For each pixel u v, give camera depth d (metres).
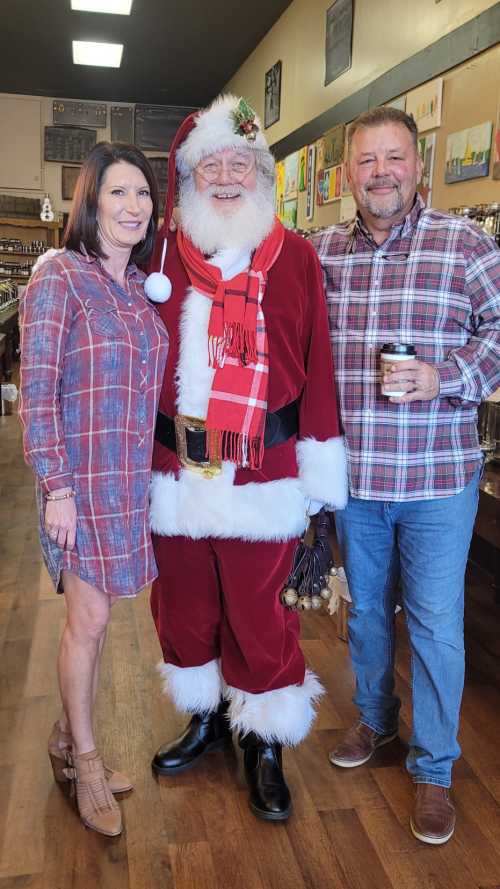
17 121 11.64
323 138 6.12
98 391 1.69
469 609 3.24
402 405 1.84
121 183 1.72
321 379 1.91
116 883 1.73
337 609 2.96
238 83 9.66
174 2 7.26
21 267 12.07
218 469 1.86
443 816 1.89
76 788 1.93
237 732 2.10
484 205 3.16
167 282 1.86
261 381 1.83
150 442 1.82
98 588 1.78
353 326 1.90
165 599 2.05
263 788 1.97
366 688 2.19
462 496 1.88
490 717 2.41
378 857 1.82
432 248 1.82
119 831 1.88
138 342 1.75
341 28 5.71
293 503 1.92
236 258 1.86
